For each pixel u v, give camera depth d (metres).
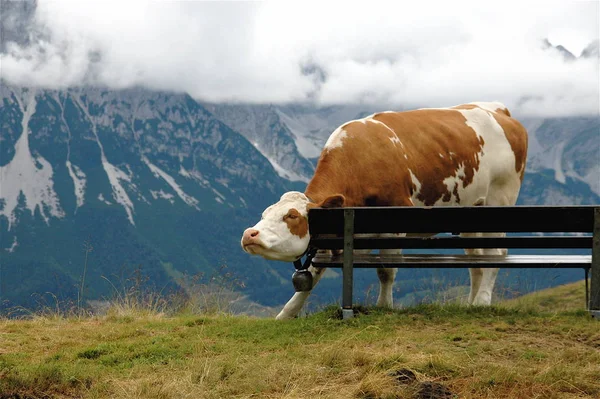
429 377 5.58
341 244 8.02
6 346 7.28
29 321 8.85
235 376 5.73
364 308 8.03
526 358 6.02
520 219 7.66
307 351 6.32
